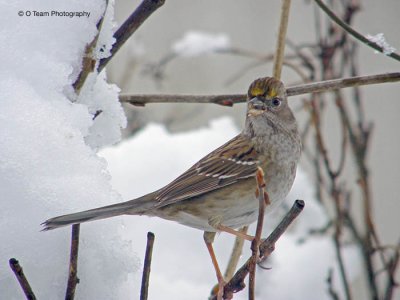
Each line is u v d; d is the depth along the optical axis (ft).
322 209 36.91
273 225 35.76
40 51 18.76
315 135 35.68
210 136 37.96
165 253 32.68
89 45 19.16
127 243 17.90
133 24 20.08
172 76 45.73
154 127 38.70
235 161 27.30
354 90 36.27
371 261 32.99
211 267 32.63
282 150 27.68
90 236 17.61
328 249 36.11
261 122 27.53
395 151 49.06
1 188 17.07
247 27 50.06
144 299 15.88
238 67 47.09
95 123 20.65
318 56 35.40
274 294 35.04
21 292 16.72
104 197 17.93
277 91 27.55
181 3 50.37
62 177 17.69
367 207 33.73
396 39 48.65
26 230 17.02
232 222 27.32
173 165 35.70
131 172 35.22
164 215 26.73
